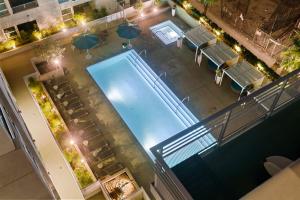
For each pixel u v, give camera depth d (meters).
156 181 10.52
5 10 26.73
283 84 9.20
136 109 25.80
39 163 12.95
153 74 27.58
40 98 25.34
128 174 21.55
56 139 23.03
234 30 28.11
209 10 30.33
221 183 8.70
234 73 25.44
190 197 7.55
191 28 31.08
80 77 27.23
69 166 21.52
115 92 26.78
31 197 8.36
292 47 24.22
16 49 27.94
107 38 30.05
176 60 28.61
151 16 32.12
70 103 25.33
